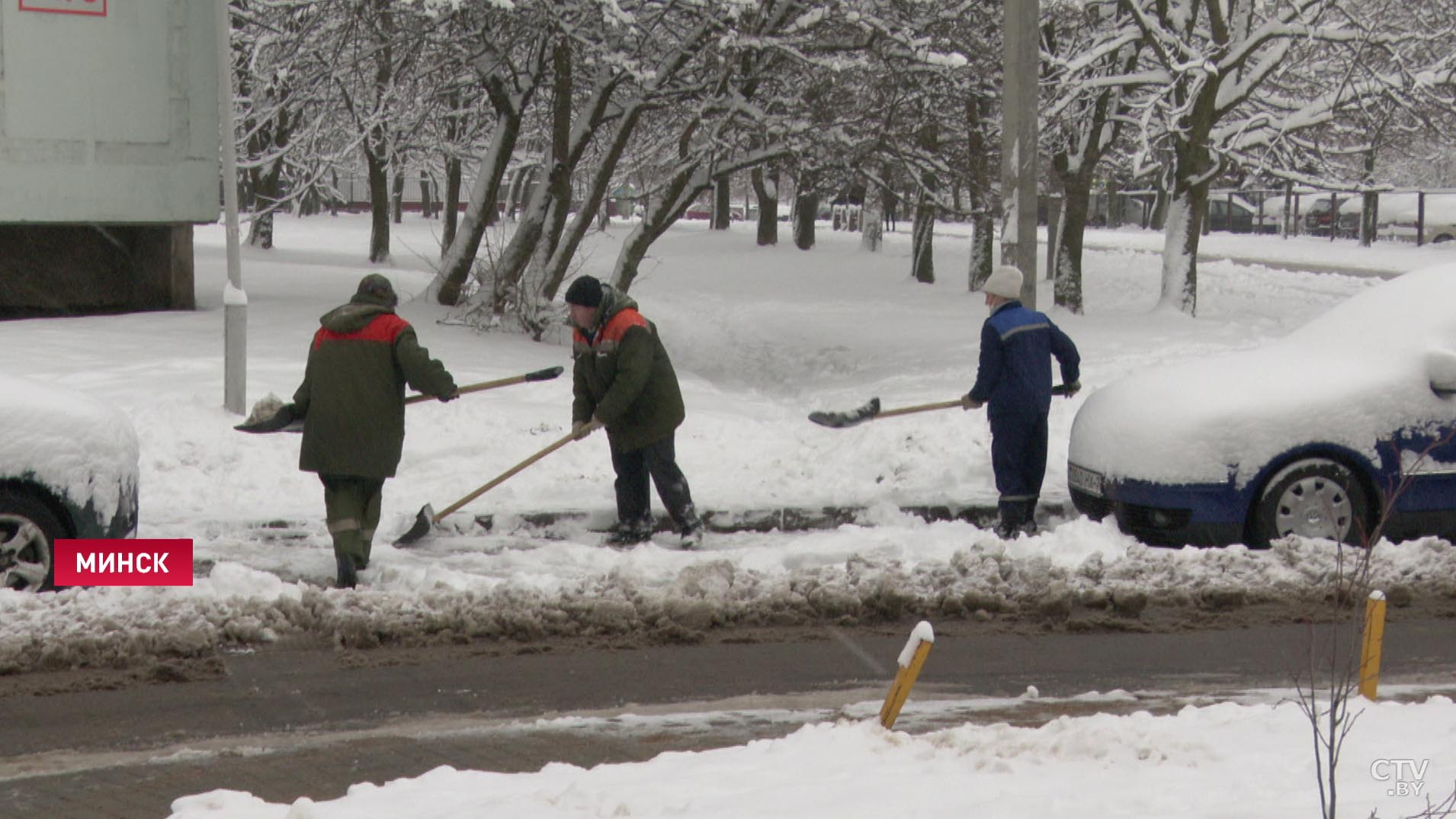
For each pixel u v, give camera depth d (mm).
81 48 52594
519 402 36062
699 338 68188
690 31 55531
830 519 26266
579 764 13273
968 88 53469
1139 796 10641
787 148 53656
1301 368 23609
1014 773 11469
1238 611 19781
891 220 160375
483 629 18391
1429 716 13445
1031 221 33719
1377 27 65250
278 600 18578
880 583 19594
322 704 15609
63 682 16234
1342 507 22797
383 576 20953
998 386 24281
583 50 54000
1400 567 21156
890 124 52719
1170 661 17484
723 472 29859
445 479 28469
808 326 69812
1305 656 17594
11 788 12719
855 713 15148
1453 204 116062
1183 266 66688
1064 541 22609
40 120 52062
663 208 56969
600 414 23500
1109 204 170750
